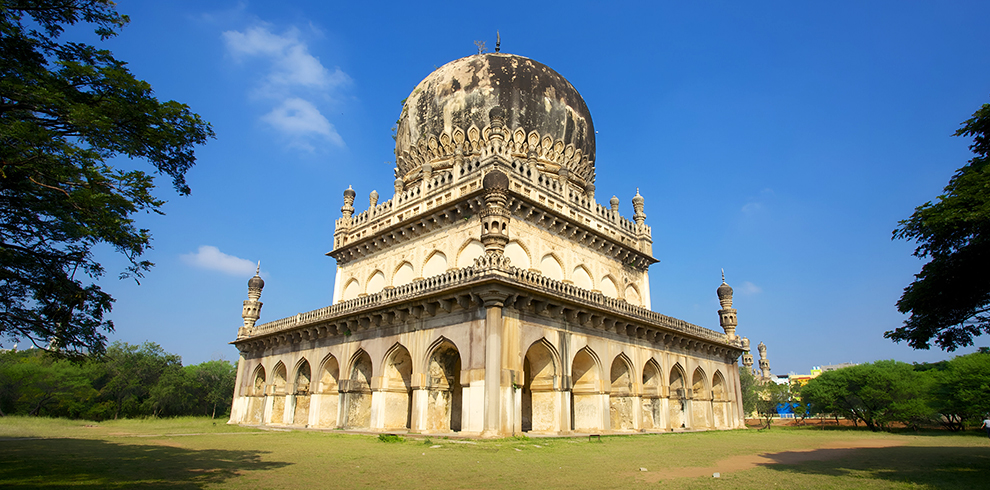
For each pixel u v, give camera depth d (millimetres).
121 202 9883
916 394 34406
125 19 10234
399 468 11094
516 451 14578
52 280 10336
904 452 15906
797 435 25938
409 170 29641
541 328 20391
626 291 28797
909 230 11836
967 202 10711
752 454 14969
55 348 11117
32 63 9625
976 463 12641
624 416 24094
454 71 28734
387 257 26984
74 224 9727
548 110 28000
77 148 9516
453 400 23047
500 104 27172
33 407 42312
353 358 24312
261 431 23141
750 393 47219
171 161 11055
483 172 23016
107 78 9805
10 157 8797
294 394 27859
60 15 9820
